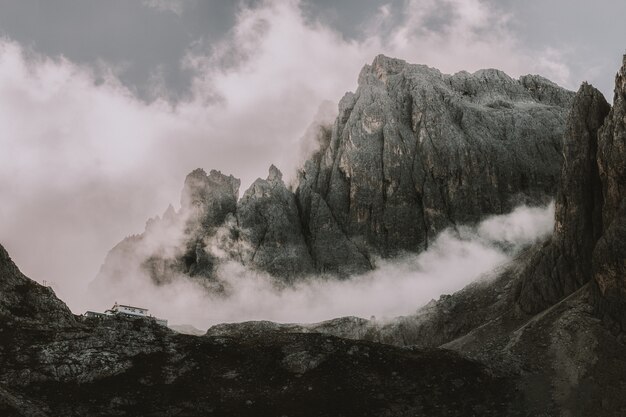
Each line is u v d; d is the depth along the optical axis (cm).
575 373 10088
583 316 11281
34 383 9575
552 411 9388
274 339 11931
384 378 10631
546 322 11881
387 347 11669
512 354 11262
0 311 11481
